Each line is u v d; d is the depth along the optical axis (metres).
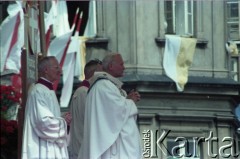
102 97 27.89
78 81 65.25
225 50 70.88
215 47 70.62
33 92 27.45
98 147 27.75
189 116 68.12
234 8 71.25
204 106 68.56
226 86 69.19
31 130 27.31
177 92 68.12
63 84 61.78
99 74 28.25
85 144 28.08
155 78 68.31
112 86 28.03
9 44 52.19
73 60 62.03
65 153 27.53
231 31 71.25
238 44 71.88
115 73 28.30
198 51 70.19
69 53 61.81
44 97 27.39
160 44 69.25
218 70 70.25
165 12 69.62
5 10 58.09
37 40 29.88
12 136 29.38
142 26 69.31
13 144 29.42
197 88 68.56
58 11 62.44
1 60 52.22
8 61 52.22
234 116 69.00
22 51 28.83
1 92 30.45
